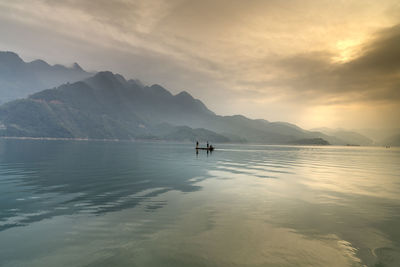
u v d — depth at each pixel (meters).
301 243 10.38
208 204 16.59
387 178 31.47
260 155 85.00
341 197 19.56
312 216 14.28
